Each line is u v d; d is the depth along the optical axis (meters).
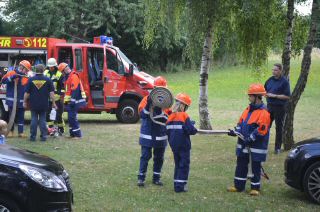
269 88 11.95
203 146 13.10
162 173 9.91
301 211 7.52
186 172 8.48
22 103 13.62
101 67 17.25
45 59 17.44
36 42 17.36
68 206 6.00
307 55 12.12
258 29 15.12
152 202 7.80
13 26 38.28
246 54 15.87
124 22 36.66
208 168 10.44
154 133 8.65
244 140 8.33
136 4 36.25
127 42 39.97
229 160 11.30
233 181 9.34
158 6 15.11
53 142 13.05
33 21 36.34
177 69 43.59
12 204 5.62
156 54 41.16
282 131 12.07
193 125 8.40
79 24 36.19
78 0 35.94
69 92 13.64
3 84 13.92
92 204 7.57
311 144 8.09
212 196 8.29
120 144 13.06
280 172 10.16
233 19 15.16
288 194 8.52
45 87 12.94
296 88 12.27
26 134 14.47
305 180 7.94
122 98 17.52
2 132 7.81
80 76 17.02
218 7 14.07
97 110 17.30
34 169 5.79
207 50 15.14
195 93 29.89
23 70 13.58
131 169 10.10
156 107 8.59
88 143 13.09
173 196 8.21
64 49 17.28
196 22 14.34
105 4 35.22
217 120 18.97
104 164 10.53
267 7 14.05
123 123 17.53
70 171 9.78
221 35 16.41
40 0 35.03
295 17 14.55
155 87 8.51
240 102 25.64
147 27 15.61
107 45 17.34
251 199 8.16
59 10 34.97
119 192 8.31
